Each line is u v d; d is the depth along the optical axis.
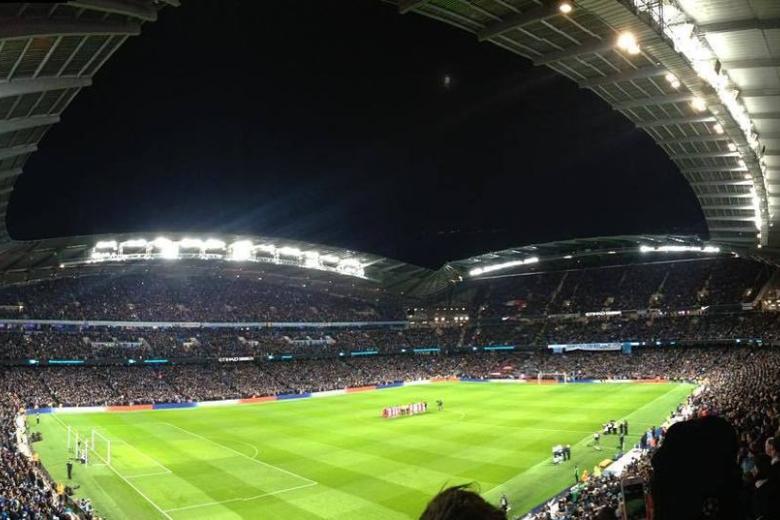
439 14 27.69
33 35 25.67
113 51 33.44
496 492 36.06
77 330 90.81
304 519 32.62
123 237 74.06
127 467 44.91
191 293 109.62
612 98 38.25
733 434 3.21
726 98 30.19
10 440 43.50
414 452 47.56
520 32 29.19
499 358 115.44
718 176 49.47
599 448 45.62
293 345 109.69
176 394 83.94
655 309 110.50
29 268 78.25
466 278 131.88
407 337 126.19
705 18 24.09
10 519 22.94
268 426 62.75
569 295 123.88
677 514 3.03
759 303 99.56
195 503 35.88
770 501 4.84
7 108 33.41
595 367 99.00
